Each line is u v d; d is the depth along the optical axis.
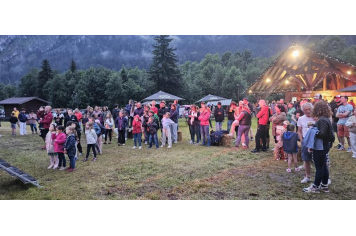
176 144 9.33
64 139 6.10
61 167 6.16
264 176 5.15
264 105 7.36
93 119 7.88
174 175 5.38
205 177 5.19
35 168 6.27
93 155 7.70
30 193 4.48
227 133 9.12
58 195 4.36
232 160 6.55
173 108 9.79
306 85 19.78
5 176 5.67
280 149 6.45
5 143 10.31
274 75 22.62
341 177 4.97
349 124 6.37
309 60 19.03
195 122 9.16
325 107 4.03
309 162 4.67
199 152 7.65
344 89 18.08
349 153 6.95
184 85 43.09
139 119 8.63
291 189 4.41
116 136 11.78
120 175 5.47
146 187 4.70
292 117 8.62
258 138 7.39
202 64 92.88
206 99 22.81
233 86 50.88
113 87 44.03
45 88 58.97
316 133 4.00
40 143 10.30
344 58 48.78
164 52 40.16
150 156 7.30
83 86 47.91
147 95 41.62
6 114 35.00
